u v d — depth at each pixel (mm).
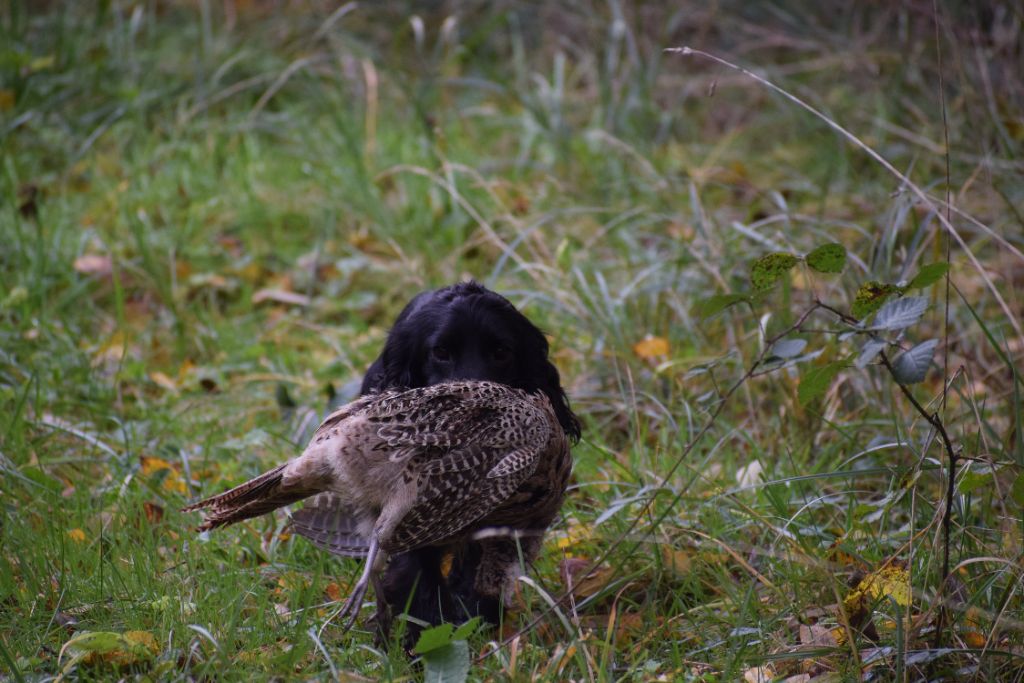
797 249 11023
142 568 7785
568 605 7797
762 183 16469
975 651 6508
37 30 19219
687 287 12078
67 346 11758
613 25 18812
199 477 9641
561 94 17469
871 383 9984
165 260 14172
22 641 7004
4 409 10242
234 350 12672
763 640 7145
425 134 16641
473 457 6613
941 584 6812
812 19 19812
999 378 10773
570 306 11914
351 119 17547
